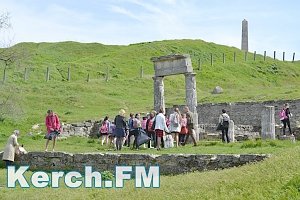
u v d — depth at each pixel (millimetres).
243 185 13844
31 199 17016
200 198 13312
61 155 23391
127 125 31047
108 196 16219
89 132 39750
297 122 40469
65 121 41438
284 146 24750
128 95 58906
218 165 20781
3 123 39875
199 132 36188
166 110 44969
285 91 53000
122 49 92062
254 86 70188
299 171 13602
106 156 22531
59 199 16531
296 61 92188
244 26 97812
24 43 99938
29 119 42531
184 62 36594
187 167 21203
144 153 22969
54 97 51656
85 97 53000
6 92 44594
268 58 91750
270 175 14180
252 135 35344
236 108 44594
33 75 63969
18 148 24016
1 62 53062
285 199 11406
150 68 78875
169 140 28375
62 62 79312
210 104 45688
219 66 76625
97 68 74000
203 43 95938
